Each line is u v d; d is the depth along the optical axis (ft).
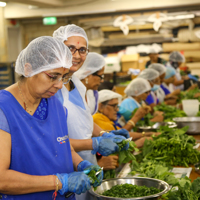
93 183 4.33
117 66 23.79
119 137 5.77
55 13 27.50
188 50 24.68
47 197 4.24
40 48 3.91
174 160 7.23
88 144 5.45
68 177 4.13
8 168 3.84
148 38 24.64
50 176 4.03
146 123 11.14
